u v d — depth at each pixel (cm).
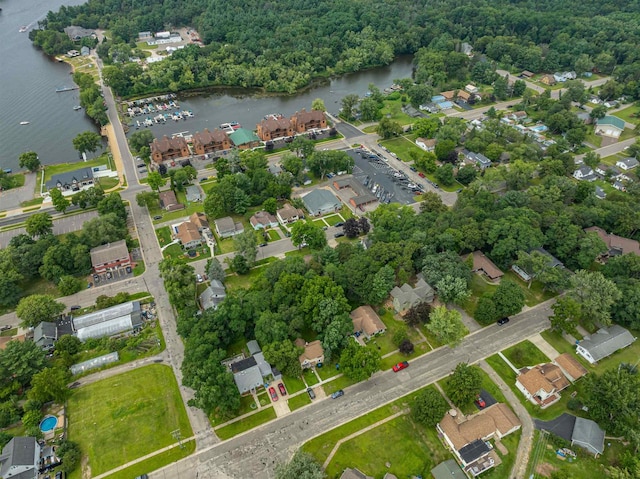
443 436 10269
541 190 17400
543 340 12675
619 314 12825
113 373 11688
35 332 12606
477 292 14200
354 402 11019
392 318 13275
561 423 10600
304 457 9144
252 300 12444
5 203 18600
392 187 19600
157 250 15988
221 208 17062
